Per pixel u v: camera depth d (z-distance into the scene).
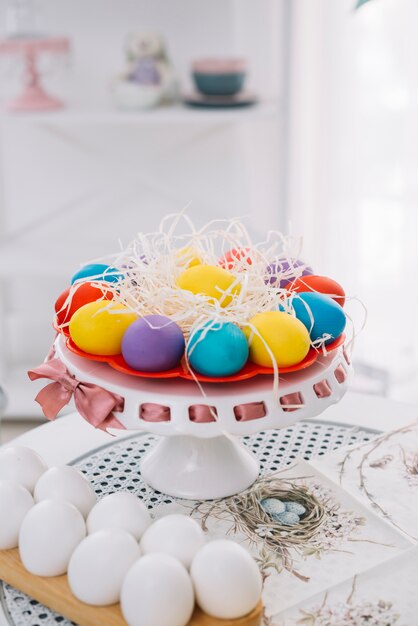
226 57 1.86
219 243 1.91
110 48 1.87
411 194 1.79
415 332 1.89
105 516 0.85
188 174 1.96
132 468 1.04
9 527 0.86
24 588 0.84
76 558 0.80
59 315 0.96
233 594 0.77
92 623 0.80
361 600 0.83
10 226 2.04
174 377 0.89
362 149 1.79
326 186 1.81
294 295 0.92
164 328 0.86
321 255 1.86
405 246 1.83
